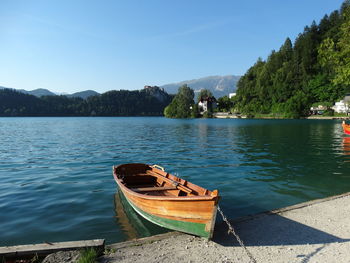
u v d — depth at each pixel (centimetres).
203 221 663
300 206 906
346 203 926
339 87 11450
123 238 757
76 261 563
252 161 1939
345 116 10344
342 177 1432
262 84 14750
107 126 7656
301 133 4422
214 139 3606
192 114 15262
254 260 577
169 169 1697
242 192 1176
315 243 654
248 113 13662
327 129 5306
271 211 867
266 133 4497
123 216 927
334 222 771
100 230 812
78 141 3484
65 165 1861
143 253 617
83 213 955
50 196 1159
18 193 1204
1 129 6247
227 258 592
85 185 1336
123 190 952
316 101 12306
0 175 1560
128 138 3878
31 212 967
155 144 3089
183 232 734
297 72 13425
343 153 2292
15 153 2423
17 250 595
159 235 718
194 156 2192
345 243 649
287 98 12769
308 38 13838
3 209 998
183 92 15712
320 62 2152
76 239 754
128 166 1277
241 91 16588
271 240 675
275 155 2206
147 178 1226
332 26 13750
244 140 3434
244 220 806
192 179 1426
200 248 641
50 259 567
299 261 577
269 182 1340
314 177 1438
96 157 2191
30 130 5881
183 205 690
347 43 2011
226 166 1766
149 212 818
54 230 814
